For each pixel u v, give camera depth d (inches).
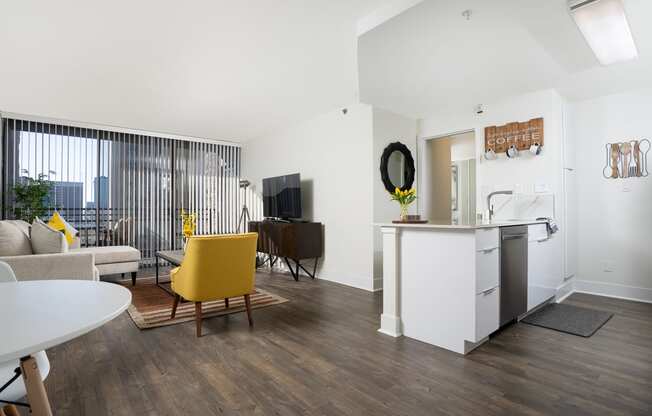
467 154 222.4
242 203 267.7
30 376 31.3
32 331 29.3
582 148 156.1
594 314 121.4
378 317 123.4
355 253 175.3
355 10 97.1
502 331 106.2
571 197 154.4
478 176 165.6
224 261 107.8
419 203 189.5
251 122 209.9
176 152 244.4
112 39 110.7
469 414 63.8
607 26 93.2
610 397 68.9
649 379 76.0
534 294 120.0
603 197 150.7
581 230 156.4
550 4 91.2
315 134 200.4
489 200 148.8
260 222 210.1
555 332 105.1
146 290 164.6
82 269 111.7
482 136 164.4
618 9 86.1
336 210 186.4
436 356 89.2
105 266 170.1
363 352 92.1
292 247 181.9
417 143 192.4
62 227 174.9
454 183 226.2
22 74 136.9
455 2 90.3
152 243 230.7
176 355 90.5
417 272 101.3
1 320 32.1
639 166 141.7
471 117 169.2
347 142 180.7
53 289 44.3
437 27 103.7
